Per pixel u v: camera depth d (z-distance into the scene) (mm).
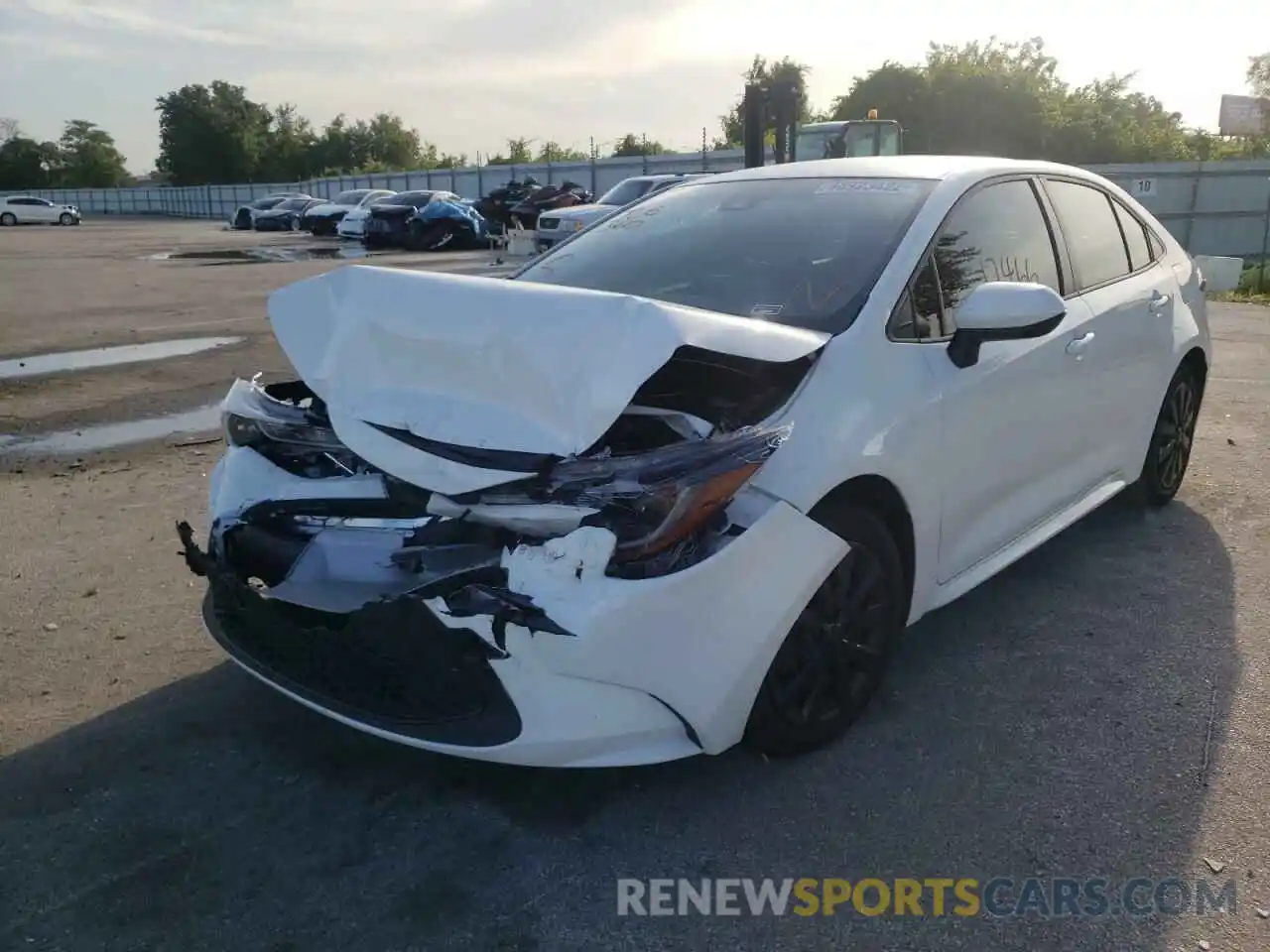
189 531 3191
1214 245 23641
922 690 3467
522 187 31609
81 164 99438
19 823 2803
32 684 3541
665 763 3062
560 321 2678
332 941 2389
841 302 3195
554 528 2537
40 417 7266
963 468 3375
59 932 2412
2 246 29500
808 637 2928
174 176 95000
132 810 2859
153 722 3307
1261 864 2625
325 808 2869
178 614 4105
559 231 19500
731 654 2643
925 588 3342
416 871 2621
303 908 2492
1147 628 3914
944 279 3434
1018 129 44875
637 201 4422
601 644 2439
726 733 2721
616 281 3629
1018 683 3512
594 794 2918
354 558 2889
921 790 2928
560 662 2447
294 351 3096
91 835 2756
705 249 3670
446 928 2428
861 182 3820
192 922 2445
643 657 2502
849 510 2939
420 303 2926
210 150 93562
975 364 3371
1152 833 2744
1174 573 4414
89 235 37281
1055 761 3064
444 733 2598
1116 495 5016
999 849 2689
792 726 2959
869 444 2936
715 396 2857
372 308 3006
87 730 3260
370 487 2924
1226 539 4801
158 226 48094
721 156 33719
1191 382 5145
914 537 3219
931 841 2721
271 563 3043
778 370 2893
